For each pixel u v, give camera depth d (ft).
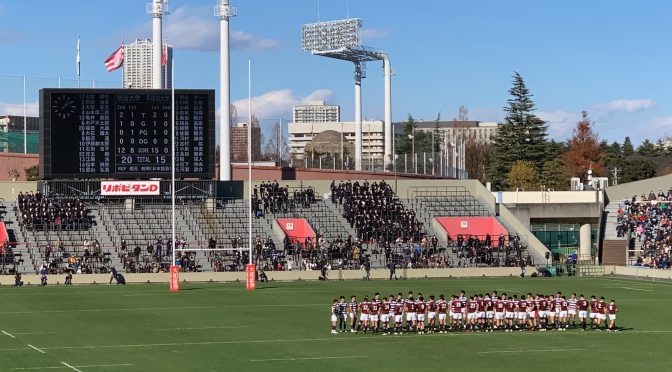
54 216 409.49
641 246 466.29
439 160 605.31
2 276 365.61
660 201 484.74
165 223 423.64
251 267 352.69
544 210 502.38
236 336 233.35
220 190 448.24
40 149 395.14
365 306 243.60
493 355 208.44
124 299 314.76
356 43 618.85
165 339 227.81
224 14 459.73
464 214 463.83
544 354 210.79
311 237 422.82
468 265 424.05
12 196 433.89
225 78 460.14
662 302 323.16
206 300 313.12
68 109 390.21
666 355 211.20
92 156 393.09
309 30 631.15
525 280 399.03
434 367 191.93
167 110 398.83
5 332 238.89
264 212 442.50
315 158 655.76
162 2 463.83
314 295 329.72
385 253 422.41
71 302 305.12
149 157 397.80
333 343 223.71
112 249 399.65
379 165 608.60
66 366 190.19
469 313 252.42
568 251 545.44
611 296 339.98
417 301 246.88
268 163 573.33
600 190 508.12
